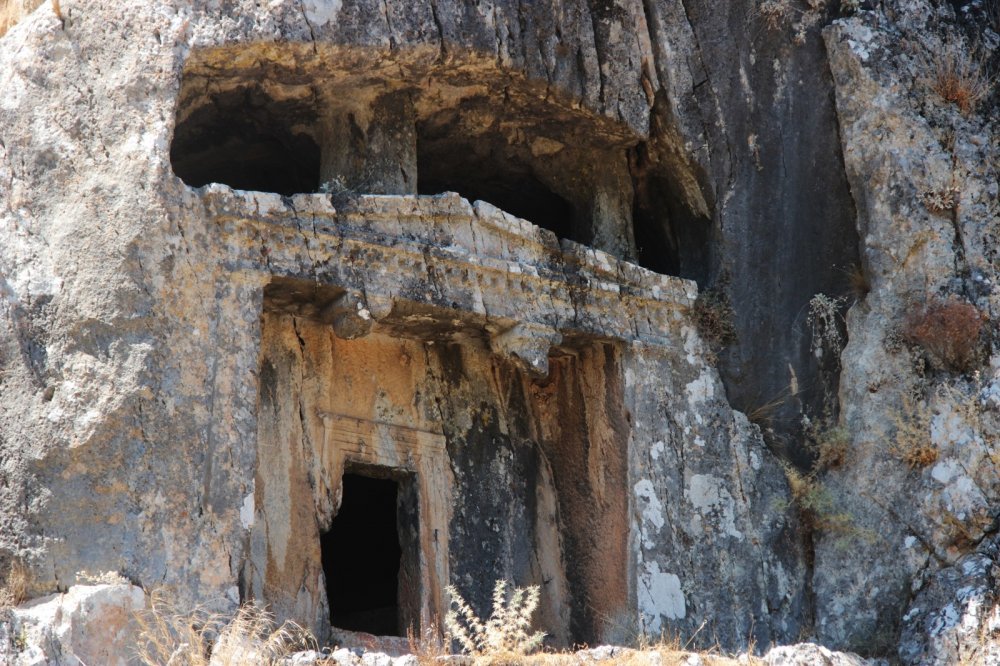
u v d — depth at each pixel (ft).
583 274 108.06
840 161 113.39
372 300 98.07
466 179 118.21
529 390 112.98
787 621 106.73
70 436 88.99
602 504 108.47
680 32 114.93
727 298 114.21
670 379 110.83
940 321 106.11
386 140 105.60
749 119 115.44
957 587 99.14
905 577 103.19
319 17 99.19
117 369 89.81
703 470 109.40
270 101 104.06
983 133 112.06
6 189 95.25
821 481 109.70
